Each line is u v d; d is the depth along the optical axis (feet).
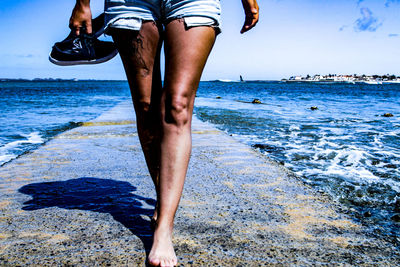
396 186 9.83
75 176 8.70
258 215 6.01
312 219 5.85
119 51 4.98
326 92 123.65
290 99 68.95
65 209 6.34
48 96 85.81
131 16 4.61
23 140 19.02
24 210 6.27
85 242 4.94
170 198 4.50
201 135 15.83
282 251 4.67
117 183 8.07
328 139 18.67
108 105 51.13
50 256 4.50
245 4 5.74
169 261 4.20
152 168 5.42
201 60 4.52
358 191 9.37
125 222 5.71
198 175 8.73
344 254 4.60
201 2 4.46
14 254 4.56
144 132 5.20
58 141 14.33
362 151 15.10
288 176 8.67
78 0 5.09
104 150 12.26
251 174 8.84
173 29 4.48
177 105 4.43
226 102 54.03
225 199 6.88
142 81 4.90
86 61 5.41
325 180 10.44
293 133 20.98
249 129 22.72
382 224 6.93
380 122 27.45
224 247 4.78
